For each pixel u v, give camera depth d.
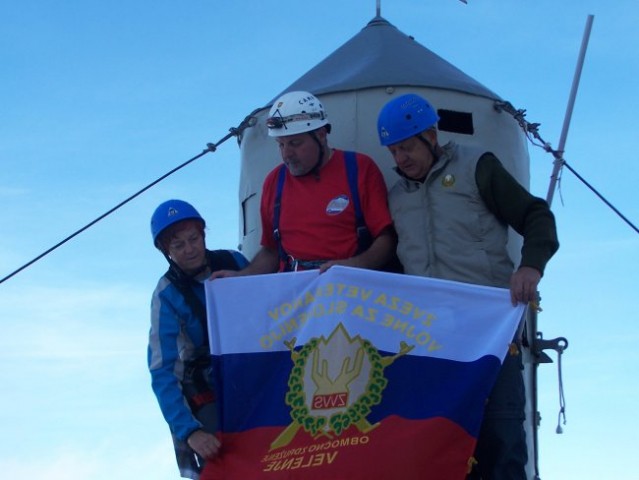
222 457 6.11
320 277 6.30
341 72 7.85
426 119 6.33
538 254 5.96
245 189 7.96
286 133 6.60
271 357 6.26
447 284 6.06
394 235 6.56
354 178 6.66
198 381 6.59
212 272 6.84
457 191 6.32
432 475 5.62
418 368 5.92
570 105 7.64
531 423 7.43
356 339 6.05
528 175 7.98
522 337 7.19
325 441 5.89
